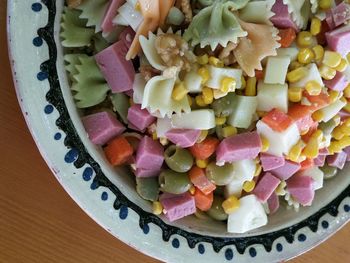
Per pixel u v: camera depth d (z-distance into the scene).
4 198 0.24
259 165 0.24
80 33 0.21
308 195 0.25
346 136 0.26
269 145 0.23
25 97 0.20
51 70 0.20
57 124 0.20
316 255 0.28
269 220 0.26
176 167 0.23
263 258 0.25
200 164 0.23
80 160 0.21
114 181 0.22
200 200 0.24
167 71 0.21
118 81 0.21
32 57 0.20
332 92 0.24
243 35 0.22
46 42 0.20
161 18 0.21
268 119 0.23
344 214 0.26
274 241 0.25
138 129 0.22
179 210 0.23
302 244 0.26
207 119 0.22
